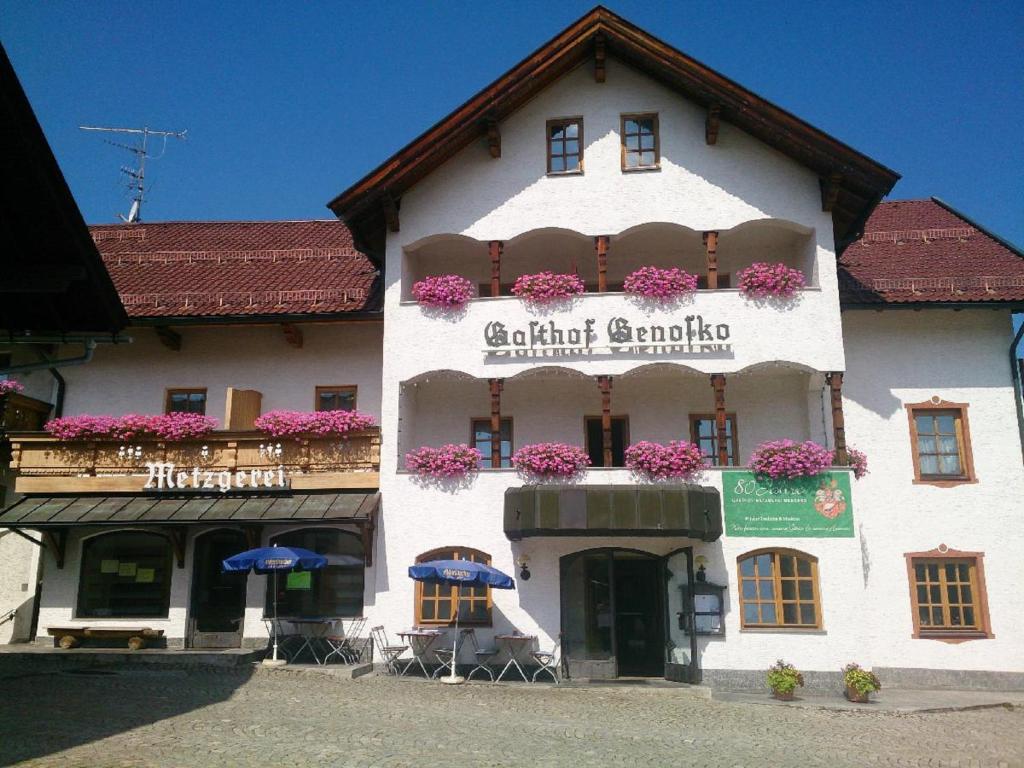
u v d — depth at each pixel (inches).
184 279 909.8
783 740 483.8
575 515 670.5
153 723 459.2
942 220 946.1
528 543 722.2
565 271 836.0
